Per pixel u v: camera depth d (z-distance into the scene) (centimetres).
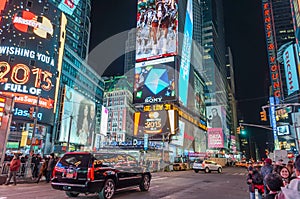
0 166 1508
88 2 11950
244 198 1052
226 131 13212
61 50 5709
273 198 349
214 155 8488
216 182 1802
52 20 5597
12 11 5091
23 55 4906
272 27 12100
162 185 1491
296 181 254
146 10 8738
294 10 7750
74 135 7456
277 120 8569
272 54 11512
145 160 3475
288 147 7925
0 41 4812
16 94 4634
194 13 15162
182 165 4094
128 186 1095
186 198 1014
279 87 10656
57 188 948
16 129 4919
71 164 952
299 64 7819
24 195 1028
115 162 1044
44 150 5534
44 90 5025
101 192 938
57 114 6881
